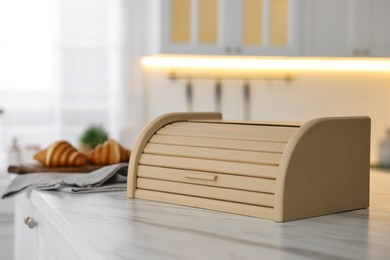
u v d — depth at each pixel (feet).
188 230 3.18
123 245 2.82
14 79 10.52
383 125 12.73
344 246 2.83
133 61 11.23
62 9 10.76
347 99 12.51
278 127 3.92
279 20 11.08
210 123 4.32
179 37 10.53
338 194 3.75
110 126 11.12
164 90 11.52
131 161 4.34
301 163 3.51
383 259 2.59
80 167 6.08
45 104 10.71
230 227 3.27
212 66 11.76
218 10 10.72
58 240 4.08
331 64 12.36
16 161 9.10
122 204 4.05
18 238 6.44
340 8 11.30
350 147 3.80
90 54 10.97
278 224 3.37
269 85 12.12
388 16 11.52
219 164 3.82
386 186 5.26
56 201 4.19
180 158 4.06
